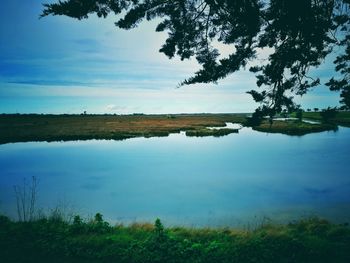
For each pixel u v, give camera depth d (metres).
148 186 20.50
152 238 6.78
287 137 53.44
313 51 5.44
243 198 17.00
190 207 15.35
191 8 5.56
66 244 6.64
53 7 4.67
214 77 5.55
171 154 35.66
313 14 4.64
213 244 6.48
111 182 21.86
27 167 28.42
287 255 5.98
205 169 26.33
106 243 6.76
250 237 7.23
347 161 28.48
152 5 5.32
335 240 7.07
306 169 25.22
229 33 5.64
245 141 48.75
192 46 5.93
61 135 56.31
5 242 6.81
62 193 18.70
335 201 15.84
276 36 5.25
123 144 46.62
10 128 72.94
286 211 14.31
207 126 89.06
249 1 4.80
